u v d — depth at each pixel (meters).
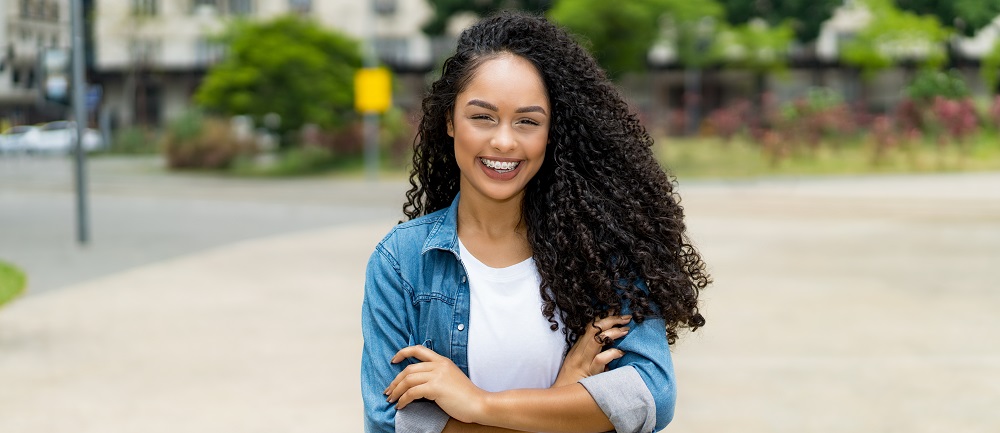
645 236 1.95
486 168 1.90
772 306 7.95
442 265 1.96
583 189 1.93
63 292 8.78
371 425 1.92
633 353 1.92
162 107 49.72
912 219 15.39
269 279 9.55
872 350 6.38
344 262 10.79
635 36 32.09
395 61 46.72
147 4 47.47
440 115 1.99
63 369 5.92
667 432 4.65
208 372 5.83
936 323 7.27
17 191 23.52
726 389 5.42
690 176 27.08
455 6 41.66
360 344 6.60
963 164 28.66
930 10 38.47
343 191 23.89
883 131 29.27
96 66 48.56
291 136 32.94
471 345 1.93
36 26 15.35
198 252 11.74
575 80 1.94
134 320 7.45
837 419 4.86
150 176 30.52
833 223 14.84
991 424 4.78
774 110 32.12
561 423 1.85
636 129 2.04
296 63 30.84
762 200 19.44
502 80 1.88
